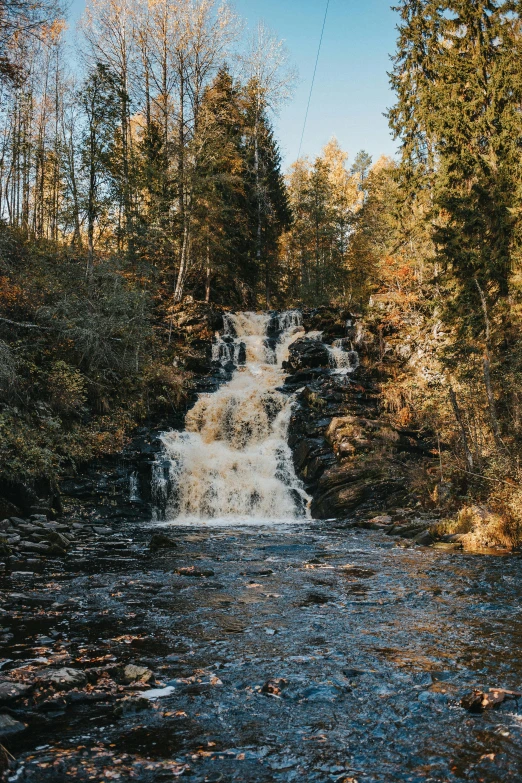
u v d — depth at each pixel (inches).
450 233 847.1
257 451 908.6
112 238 1137.4
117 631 253.0
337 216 2128.4
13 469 609.3
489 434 662.5
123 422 857.5
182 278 1312.7
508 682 194.1
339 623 267.6
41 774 134.5
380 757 145.2
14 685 180.4
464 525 544.4
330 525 690.2
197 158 1240.8
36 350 780.0
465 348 718.5
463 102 919.0
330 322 1246.3
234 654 223.9
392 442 831.7
